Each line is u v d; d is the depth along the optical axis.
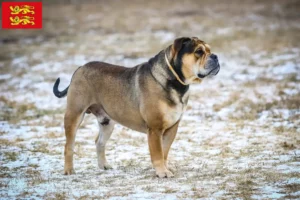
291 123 15.75
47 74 26.78
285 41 32.62
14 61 30.77
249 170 11.08
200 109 18.34
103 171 11.72
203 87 22.25
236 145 13.60
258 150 12.98
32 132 15.77
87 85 11.84
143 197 9.52
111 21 43.75
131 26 41.06
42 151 13.50
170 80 10.82
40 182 10.79
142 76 11.17
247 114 17.03
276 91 20.55
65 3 54.78
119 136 15.00
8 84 24.73
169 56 10.84
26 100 21.06
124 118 11.55
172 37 36.09
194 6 49.38
